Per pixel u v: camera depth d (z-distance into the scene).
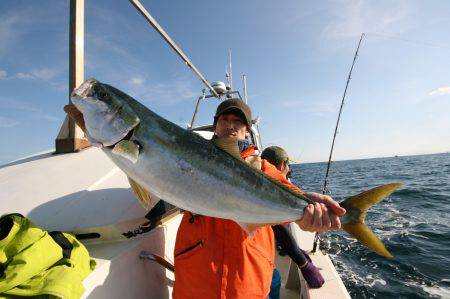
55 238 2.08
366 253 8.11
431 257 7.51
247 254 2.42
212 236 2.50
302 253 3.48
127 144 2.25
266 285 2.46
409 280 6.48
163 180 2.33
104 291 2.26
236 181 2.48
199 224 2.57
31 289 1.71
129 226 2.74
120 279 2.46
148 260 2.91
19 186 3.00
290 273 4.44
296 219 2.65
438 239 8.77
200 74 6.20
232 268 2.36
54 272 1.85
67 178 3.11
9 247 1.82
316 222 2.61
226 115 3.27
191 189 2.37
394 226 10.51
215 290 2.32
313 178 37.56
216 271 2.37
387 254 2.66
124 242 2.72
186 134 2.45
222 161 2.47
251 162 2.90
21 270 1.71
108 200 2.86
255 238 2.57
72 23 3.53
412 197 16.45
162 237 3.22
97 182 3.04
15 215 1.96
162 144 2.34
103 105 2.35
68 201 2.80
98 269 2.24
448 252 7.77
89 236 2.66
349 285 6.40
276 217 2.57
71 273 1.88
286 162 5.15
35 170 3.29
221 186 2.43
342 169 62.69
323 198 2.71
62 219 2.65
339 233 10.03
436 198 15.68
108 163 3.39
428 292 5.93
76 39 3.52
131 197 2.96
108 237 2.69
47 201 2.79
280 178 2.96
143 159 2.31
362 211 2.84
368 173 41.09
